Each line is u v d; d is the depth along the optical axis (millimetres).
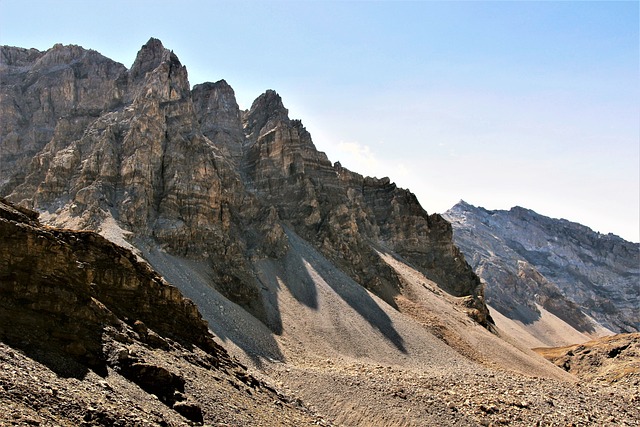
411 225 170125
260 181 137125
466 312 130625
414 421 60031
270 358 74750
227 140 145750
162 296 51812
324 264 115688
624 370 116688
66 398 29281
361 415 60594
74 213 94625
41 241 39531
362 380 69250
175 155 110438
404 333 97812
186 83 131250
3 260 37594
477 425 62188
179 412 36062
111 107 132875
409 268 152375
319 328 91375
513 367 103188
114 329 40938
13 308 36219
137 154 104188
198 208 104438
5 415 25031
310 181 141750
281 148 140375
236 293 95188
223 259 101500
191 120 122250
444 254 169750
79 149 112375
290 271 108062
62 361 33875
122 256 49500
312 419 51594
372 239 158500
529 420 68188
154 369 38000
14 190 115312
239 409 42344
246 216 119750
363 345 89312
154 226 98625
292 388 65500
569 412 75125
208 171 110562
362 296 107500
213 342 54844
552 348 172125
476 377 85000
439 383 76875
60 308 38375
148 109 113188
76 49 175250
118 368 36938
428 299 127125
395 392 66250
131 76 136625
